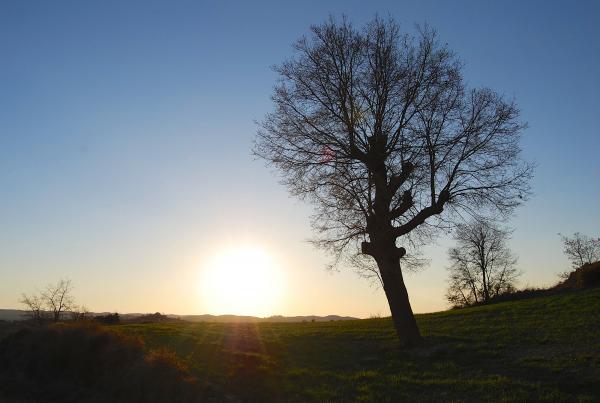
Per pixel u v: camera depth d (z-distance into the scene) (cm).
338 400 1784
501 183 2533
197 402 1762
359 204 2553
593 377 1811
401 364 2245
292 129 2681
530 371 1978
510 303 3881
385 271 2583
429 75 2597
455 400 1703
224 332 3225
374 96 2634
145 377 1892
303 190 2659
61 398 1900
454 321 3328
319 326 3700
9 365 2208
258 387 1952
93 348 2158
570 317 2969
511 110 2519
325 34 2702
